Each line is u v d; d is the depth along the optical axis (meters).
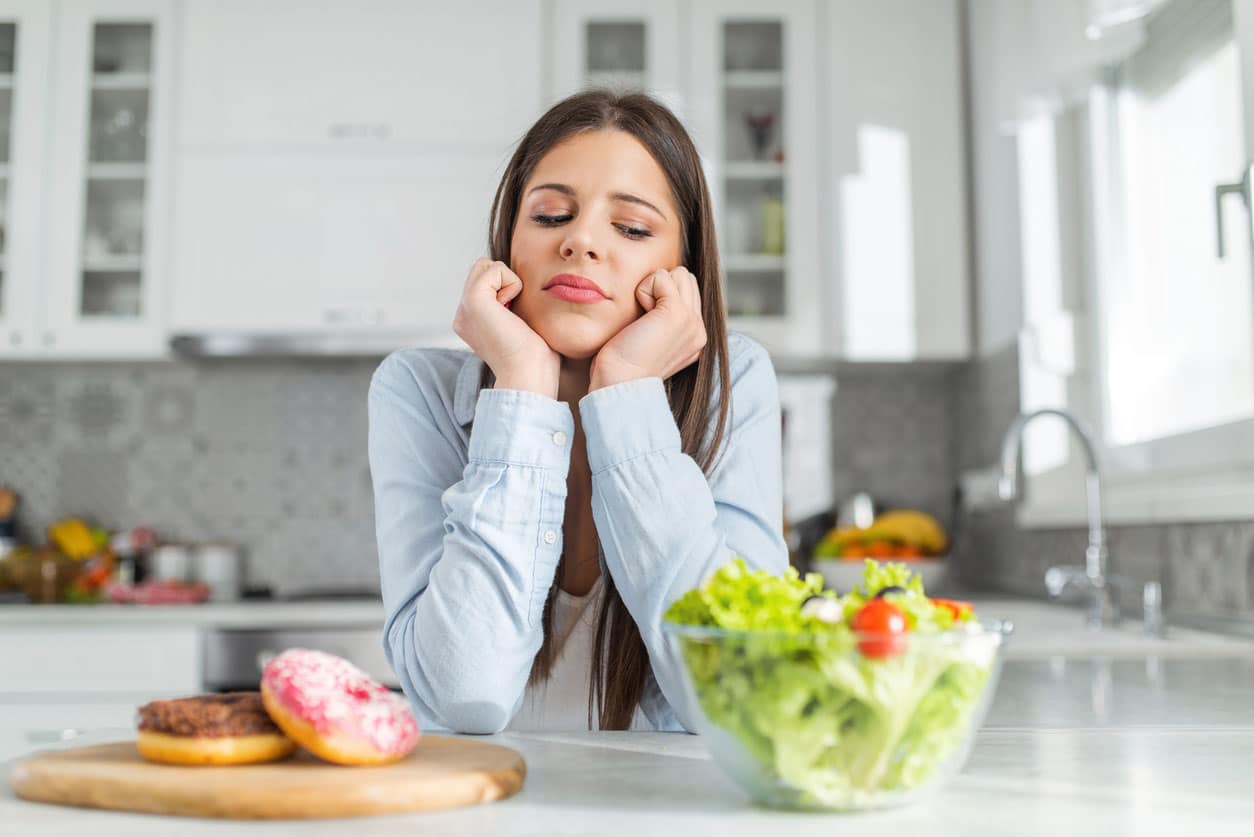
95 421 3.11
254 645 2.47
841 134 2.90
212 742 0.57
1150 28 2.21
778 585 0.55
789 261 2.86
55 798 0.54
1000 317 2.73
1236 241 1.88
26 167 2.85
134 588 2.60
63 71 2.87
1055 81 2.28
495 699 0.84
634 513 0.87
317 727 0.56
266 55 2.87
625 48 2.92
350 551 3.10
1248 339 1.84
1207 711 1.00
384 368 1.08
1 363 3.01
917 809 0.52
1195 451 1.92
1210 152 1.98
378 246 2.83
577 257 0.94
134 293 2.85
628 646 0.97
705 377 1.04
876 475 3.16
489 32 2.87
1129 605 2.15
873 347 2.85
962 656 0.50
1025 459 2.55
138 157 2.88
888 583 0.59
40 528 3.07
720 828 0.48
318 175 2.84
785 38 2.93
